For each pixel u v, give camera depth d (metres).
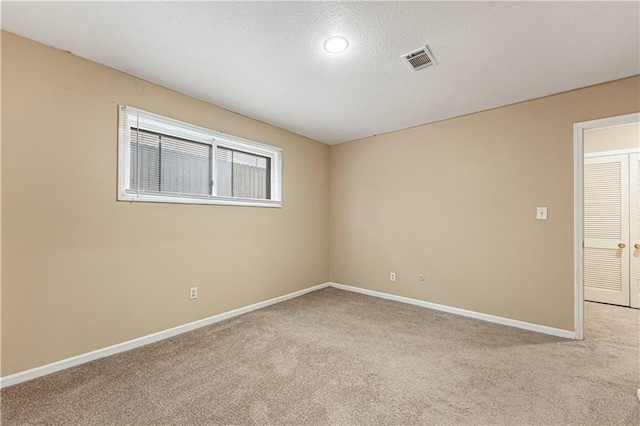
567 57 2.08
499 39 1.88
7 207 1.84
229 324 2.94
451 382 1.91
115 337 2.29
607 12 1.61
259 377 1.97
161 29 1.81
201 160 2.95
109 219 2.27
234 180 3.27
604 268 3.71
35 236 1.94
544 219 2.75
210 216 2.97
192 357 2.24
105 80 2.25
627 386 1.86
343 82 2.50
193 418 1.56
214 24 1.75
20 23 1.76
